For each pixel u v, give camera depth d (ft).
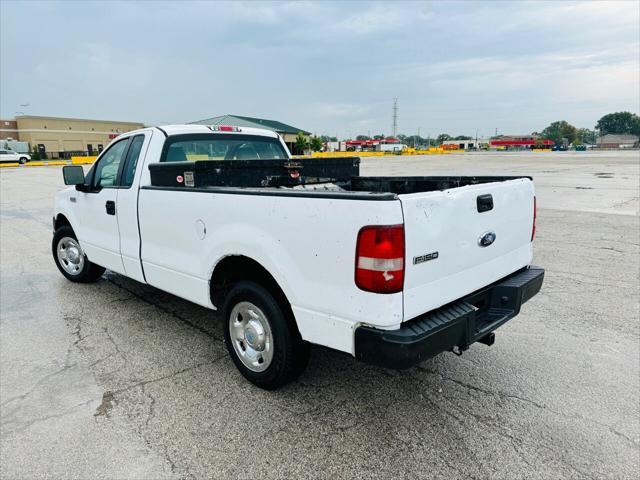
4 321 14.84
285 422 9.38
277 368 9.95
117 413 9.77
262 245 9.32
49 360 12.16
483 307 10.25
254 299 10.05
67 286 18.49
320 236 8.29
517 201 10.53
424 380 10.96
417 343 7.75
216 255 10.54
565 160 125.59
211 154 14.98
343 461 8.24
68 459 8.36
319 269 8.41
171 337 13.53
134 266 13.80
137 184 13.14
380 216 7.47
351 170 15.57
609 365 11.59
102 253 15.46
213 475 7.94
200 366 11.78
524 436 8.87
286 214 8.82
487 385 10.71
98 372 11.50
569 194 45.68
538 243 24.54
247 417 9.56
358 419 9.46
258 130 16.69
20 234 30.40
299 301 8.89
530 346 12.67
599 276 18.72
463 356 12.15
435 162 126.52
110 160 15.19
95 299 16.87
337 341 8.43
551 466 8.07
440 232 8.32
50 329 14.16
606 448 8.53
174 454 8.46
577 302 15.90
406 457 8.32
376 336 7.85
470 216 9.00
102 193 14.79
